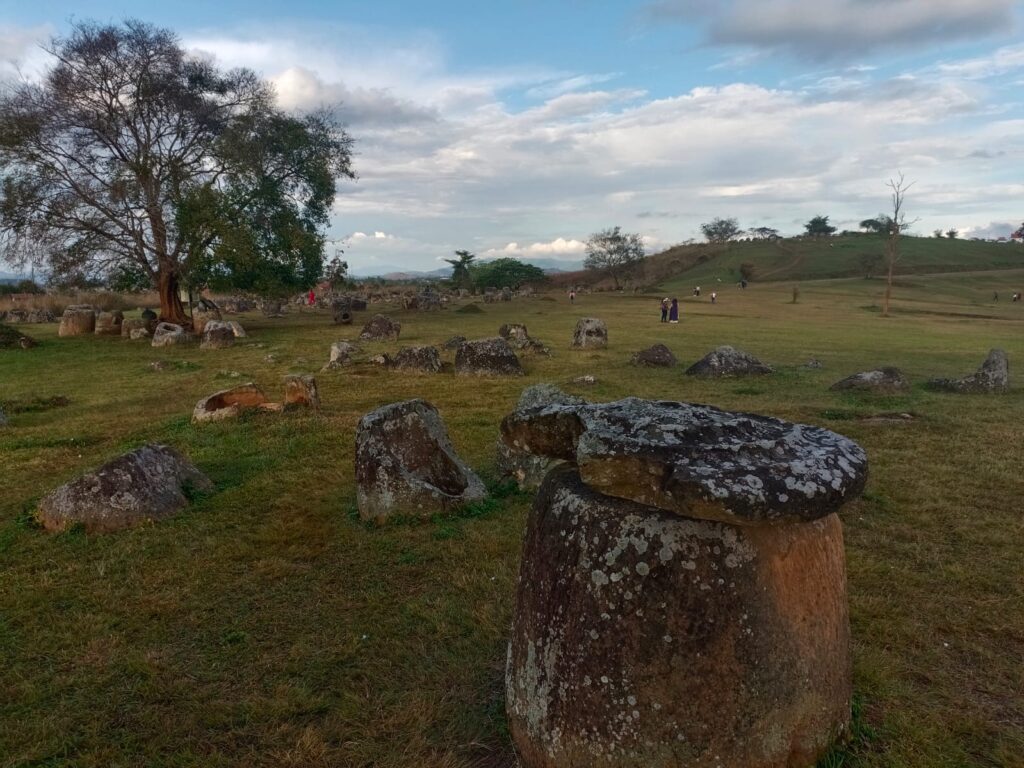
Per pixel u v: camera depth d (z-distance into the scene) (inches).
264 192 1349.7
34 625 201.5
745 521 119.0
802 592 127.8
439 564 238.5
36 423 514.6
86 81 1226.6
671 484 121.3
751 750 123.1
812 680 128.6
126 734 153.9
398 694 165.6
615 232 4372.5
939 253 4520.2
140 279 1406.3
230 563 241.8
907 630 187.5
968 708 156.0
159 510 285.0
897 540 252.5
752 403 518.9
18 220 1199.6
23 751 148.0
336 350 783.7
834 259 4439.0
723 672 121.9
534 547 142.3
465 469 312.0
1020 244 5017.2
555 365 775.1
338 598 215.6
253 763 144.3
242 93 1369.3
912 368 759.1
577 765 128.8
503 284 4001.0
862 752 137.9
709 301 2336.4
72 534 266.2
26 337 1075.9
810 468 126.0
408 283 4626.0
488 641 186.4
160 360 869.8
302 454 383.9
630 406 152.5
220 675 175.6
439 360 756.0
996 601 204.4
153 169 1293.1
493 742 148.4
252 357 907.4
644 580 123.9
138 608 210.8
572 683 129.3
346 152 1534.2
